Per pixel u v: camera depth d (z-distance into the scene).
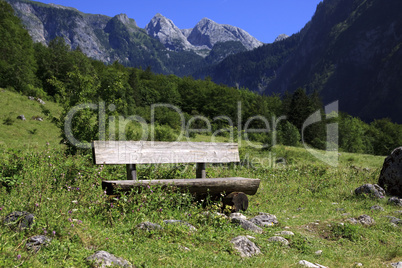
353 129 69.75
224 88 99.00
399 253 4.96
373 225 6.49
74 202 5.11
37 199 4.65
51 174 6.61
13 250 3.24
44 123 31.53
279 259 4.37
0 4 67.81
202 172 7.09
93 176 6.97
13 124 28.44
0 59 53.84
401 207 8.52
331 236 5.85
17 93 45.00
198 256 4.03
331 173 14.23
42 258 3.28
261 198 8.59
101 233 4.16
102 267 3.32
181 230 4.68
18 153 8.05
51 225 3.90
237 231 5.28
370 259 4.83
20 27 73.25
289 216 7.10
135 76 95.31
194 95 98.12
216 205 6.14
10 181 5.79
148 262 3.62
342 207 8.28
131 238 4.23
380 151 84.94
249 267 3.92
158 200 5.52
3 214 4.11
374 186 9.62
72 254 3.44
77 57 73.75
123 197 5.19
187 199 5.95
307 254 4.85
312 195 9.91
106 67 111.00
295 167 15.33
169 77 126.88
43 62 69.12
